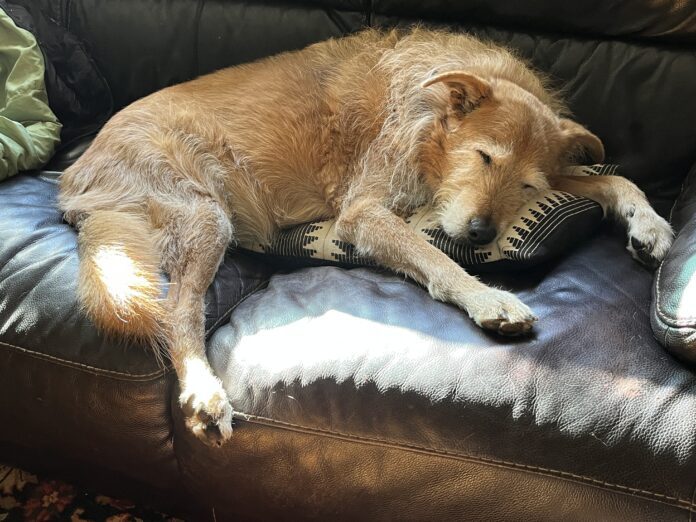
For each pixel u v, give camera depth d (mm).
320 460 684
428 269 861
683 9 942
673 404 611
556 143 968
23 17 1195
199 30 1205
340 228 992
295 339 762
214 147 1052
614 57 1014
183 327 818
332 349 732
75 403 787
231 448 718
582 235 889
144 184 982
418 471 650
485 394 654
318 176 1089
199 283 889
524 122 942
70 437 823
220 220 964
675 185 1020
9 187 1068
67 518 957
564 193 945
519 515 618
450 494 641
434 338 731
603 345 690
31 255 880
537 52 1065
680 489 572
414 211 1050
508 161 929
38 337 802
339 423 682
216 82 1104
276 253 1045
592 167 1038
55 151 1213
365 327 758
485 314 746
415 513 659
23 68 1168
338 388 695
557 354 685
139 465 812
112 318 779
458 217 923
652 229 840
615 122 1028
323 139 1076
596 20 999
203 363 785
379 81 1066
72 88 1248
